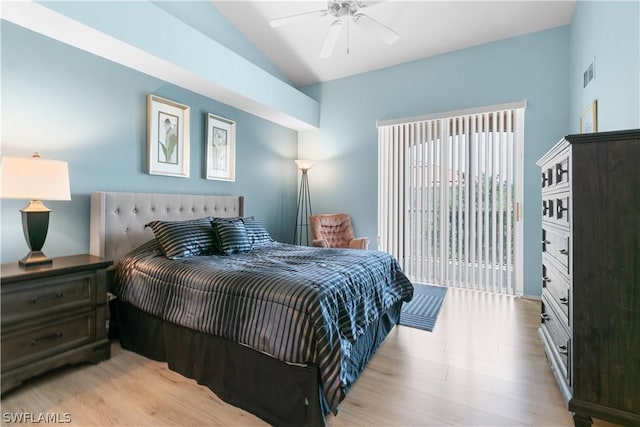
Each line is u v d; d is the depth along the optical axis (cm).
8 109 206
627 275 131
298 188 509
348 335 165
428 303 330
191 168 333
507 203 359
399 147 429
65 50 232
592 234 137
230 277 181
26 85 213
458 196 388
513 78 358
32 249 196
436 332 257
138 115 282
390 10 327
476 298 348
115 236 255
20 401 165
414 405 163
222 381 171
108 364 206
